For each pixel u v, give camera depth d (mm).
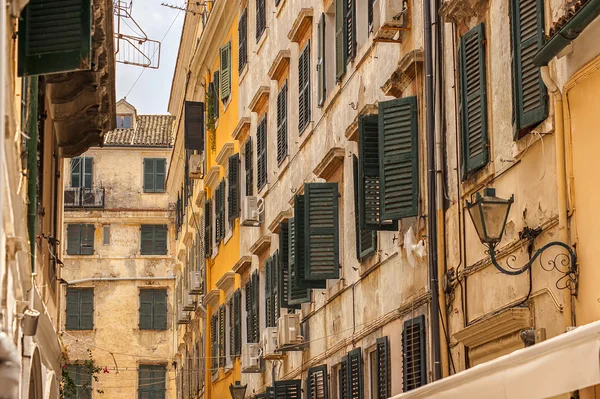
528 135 14508
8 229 10516
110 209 63250
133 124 66750
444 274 17703
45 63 11969
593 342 9828
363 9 23375
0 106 7191
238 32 39906
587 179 12953
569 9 12586
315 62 27344
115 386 61219
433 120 18047
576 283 13156
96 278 62188
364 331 22609
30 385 16266
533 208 14500
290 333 27078
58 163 23203
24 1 9594
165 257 63125
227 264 40562
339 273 24438
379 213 19656
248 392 35688
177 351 59281
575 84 13195
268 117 33844
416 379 18781
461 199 17109
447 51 17891
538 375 10562
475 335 15953
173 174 59656
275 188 32219
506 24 15312
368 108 20203
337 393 25297
